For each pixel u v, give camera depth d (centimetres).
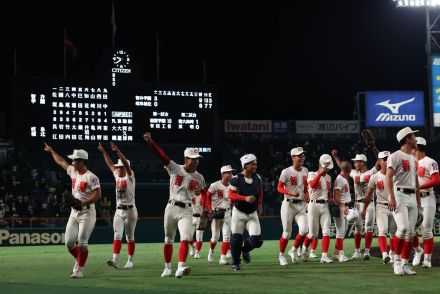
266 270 1178
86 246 1089
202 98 3294
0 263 1486
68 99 3088
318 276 1048
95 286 937
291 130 4106
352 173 1491
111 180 3341
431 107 3597
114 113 3153
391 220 1277
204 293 838
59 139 3069
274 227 2888
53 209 3148
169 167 1045
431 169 1109
